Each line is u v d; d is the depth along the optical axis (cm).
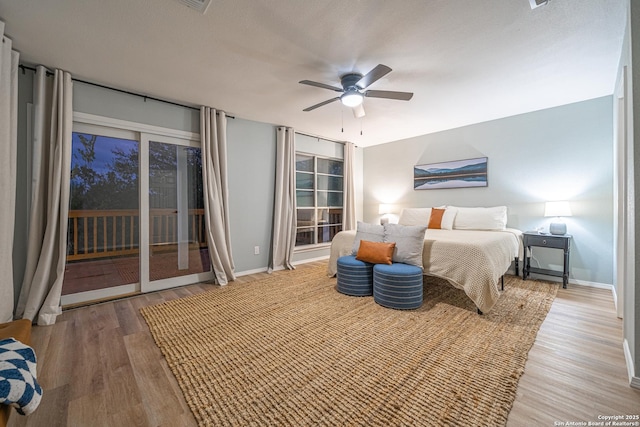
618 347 196
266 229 437
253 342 207
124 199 315
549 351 192
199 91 311
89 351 196
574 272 351
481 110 373
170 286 344
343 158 564
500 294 312
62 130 258
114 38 211
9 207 211
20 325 142
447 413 135
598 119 332
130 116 310
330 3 175
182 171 360
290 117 404
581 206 346
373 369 172
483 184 424
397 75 271
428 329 227
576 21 191
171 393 152
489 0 172
